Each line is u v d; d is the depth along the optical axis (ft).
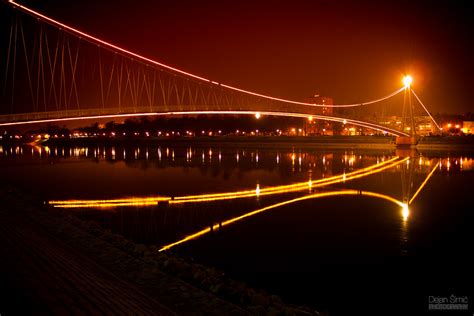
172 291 27.78
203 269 41.50
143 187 105.09
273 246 53.42
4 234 37.65
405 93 383.65
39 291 23.62
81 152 276.62
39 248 33.88
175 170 148.15
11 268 27.20
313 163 178.19
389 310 36.40
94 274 28.99
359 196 93.56
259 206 80.74
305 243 55.16
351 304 37.27
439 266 46.96
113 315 21.88
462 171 145.38
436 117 513.86
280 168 155.74
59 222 49.32
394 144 322.55
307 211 75.97
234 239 56.49
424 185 111.55
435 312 36.09
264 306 30.53
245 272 44.14
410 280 42.83
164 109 286.87
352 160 195.11
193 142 379.96
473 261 48.65
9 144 466.70
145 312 23.21
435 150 284.41
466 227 65.00
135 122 546.26
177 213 73.20
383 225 65.92
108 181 116.78
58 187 103.81
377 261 48.55
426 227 65.05
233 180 120.57
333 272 44.80
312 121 518.37
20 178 122.62
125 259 34.86
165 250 50.55
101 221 66.44
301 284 41.29
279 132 482.69
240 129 481.87
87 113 228.22
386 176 130.82
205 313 24.68
